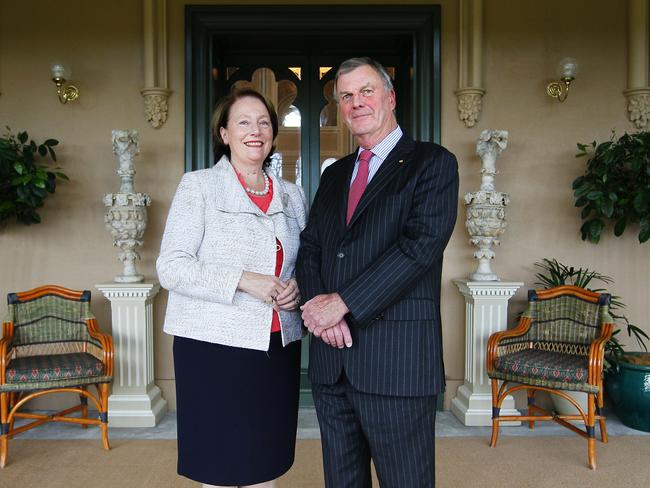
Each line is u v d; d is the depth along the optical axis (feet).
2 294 13.38
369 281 5.52
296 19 13.33
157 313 13.50
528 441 11.46
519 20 13.61
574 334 11.96
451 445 11.25
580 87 13.65
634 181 12.53
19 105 13.38
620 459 10.52
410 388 5.69
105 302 13.50
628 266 13.75
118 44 13.42
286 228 6.75
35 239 13.44
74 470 9.98
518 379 11.02
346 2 13.39
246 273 6.14
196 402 6.35
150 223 13.53
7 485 9.37
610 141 13.20
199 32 13.32
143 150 13.48
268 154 7.06
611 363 12.23
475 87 13.29
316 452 10.84
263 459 6.48
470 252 13.73
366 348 5.76
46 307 12.05
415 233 5.64
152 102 13.25
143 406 12.34
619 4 13.55
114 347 12.35
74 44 13.39
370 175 6.22
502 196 12.46
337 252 6.02
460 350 13.70
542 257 13.75
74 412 13.20
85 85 13.43
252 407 6.38
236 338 6.21
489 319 12.54
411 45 13.91
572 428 10.66
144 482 9.48
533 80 13.65
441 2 13.50
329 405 6.21
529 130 13.66
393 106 6.36
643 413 11.87
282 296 6.18
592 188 12.60
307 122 14.82
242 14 13.28
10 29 13.37
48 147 13.43
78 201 13.47
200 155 13.38
